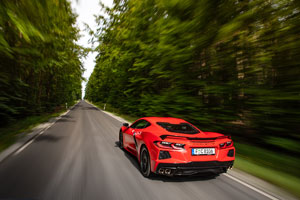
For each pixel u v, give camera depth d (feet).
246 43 17.88
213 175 11.64
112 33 53.72
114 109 85.20
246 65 18.07
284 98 14.39
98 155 14.97
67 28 22.33
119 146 18.30
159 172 9.99
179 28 23.90
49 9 17.54
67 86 98.73
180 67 25.99
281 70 14.93
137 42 38.52
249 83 17.79
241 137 20.47
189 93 25.81
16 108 32.91
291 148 13.85
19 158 13.58
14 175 10.41
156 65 31.07
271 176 11.60
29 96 44.86
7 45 16.20
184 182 10.41
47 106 68.08
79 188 9.07
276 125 15.51
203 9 20.53
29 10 16.06
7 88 28.81
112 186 9.49
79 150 16.37
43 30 18.34
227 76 20.49
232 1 18.71
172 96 28.04
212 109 22.25
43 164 12.43
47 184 9.39
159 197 8.57
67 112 67.92
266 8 15.96
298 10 13.96
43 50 20.90
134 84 51.62
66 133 25.04
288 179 11.19
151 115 35.40
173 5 23.82
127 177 10.77
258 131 17.56
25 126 30.14
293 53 14.23
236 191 9.49
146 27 35.09
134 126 15.43
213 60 21.58
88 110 84.48
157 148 9.97
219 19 20.22
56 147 17.24
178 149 9.87
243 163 14.24
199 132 11.99
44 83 61.62
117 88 70.28
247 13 17.04
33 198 7.97
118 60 61.31
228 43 19.80
